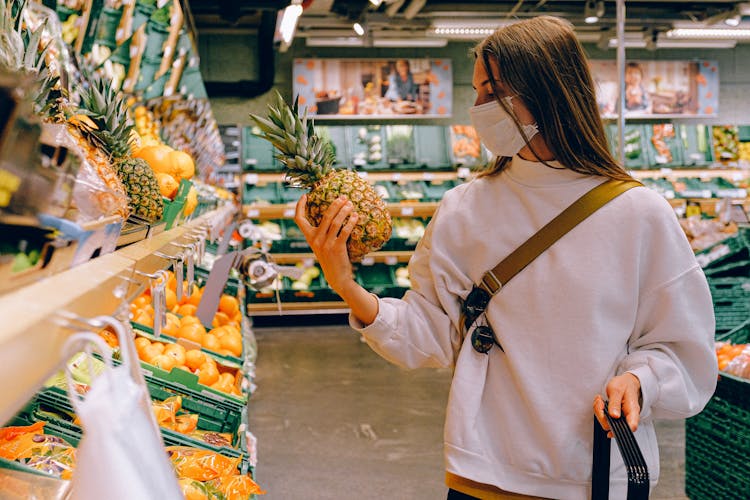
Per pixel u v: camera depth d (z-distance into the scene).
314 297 8.90
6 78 0.50
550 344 1.37
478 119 1.42
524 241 1.44
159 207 1.54
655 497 3.56
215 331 3.24
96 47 3.06
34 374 0.47
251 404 5.33
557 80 1.36
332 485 3.77
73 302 0.56
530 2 9.48
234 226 4.73
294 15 6.08
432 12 9.48
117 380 0.57
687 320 1.35
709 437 3.27
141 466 0.56
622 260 1.36
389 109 10.50
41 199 0.60
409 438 4.57
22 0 1.18
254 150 9.41
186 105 4.96
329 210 1.38
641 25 9.87
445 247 1.53
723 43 10.78
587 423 1.35
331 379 6.14
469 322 1.49
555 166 1.42
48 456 1.32
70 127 1.11
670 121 11.21
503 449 1.43
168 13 3.24
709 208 9.80
